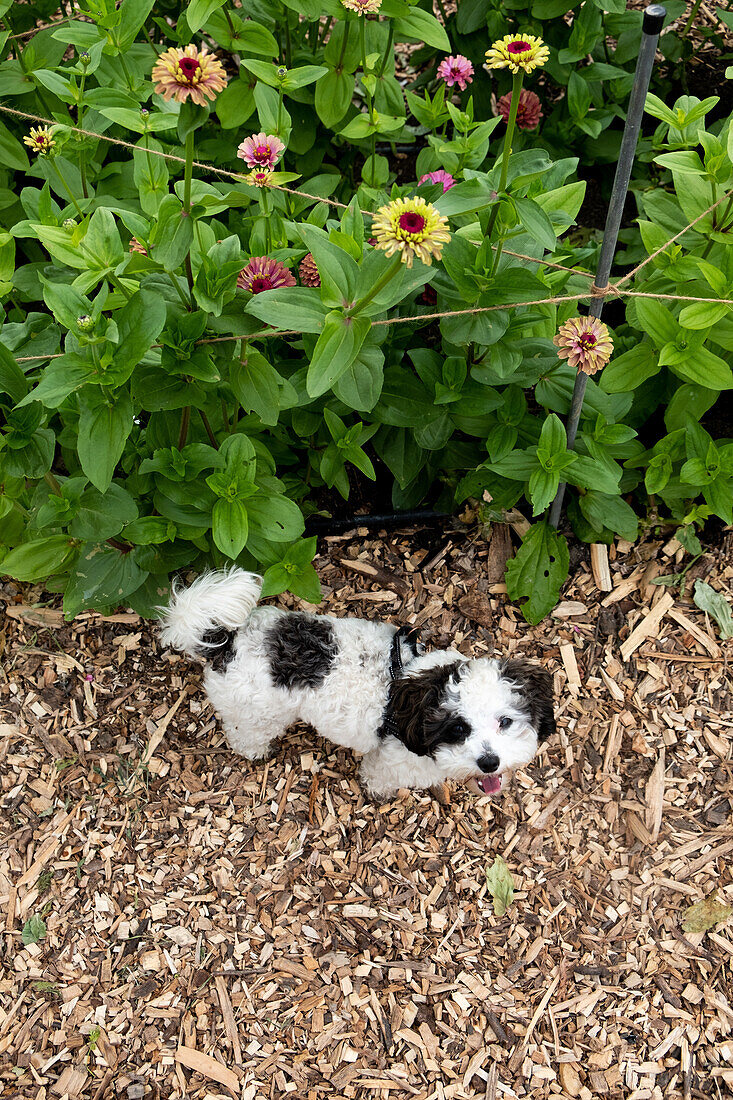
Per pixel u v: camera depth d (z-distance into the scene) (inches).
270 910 50.7
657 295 45.7
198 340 42.1
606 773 54.2
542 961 49.4
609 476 49.3
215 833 52.6
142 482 48.3
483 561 59.4
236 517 44.7
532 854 52.2
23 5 59.5
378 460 62.2
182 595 45.4
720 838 52.2
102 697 55.8
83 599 48.5
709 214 49.2
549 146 64.5
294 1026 47.9
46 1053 47.0
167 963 49.2
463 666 46.9
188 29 52.0
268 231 49.8
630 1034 47.7
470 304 46.0
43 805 52.9
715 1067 46.9
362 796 54.0
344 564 59.3
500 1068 47.0
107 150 58.1
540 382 51.5
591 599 58.4
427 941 50.0
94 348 39.3
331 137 64.4
